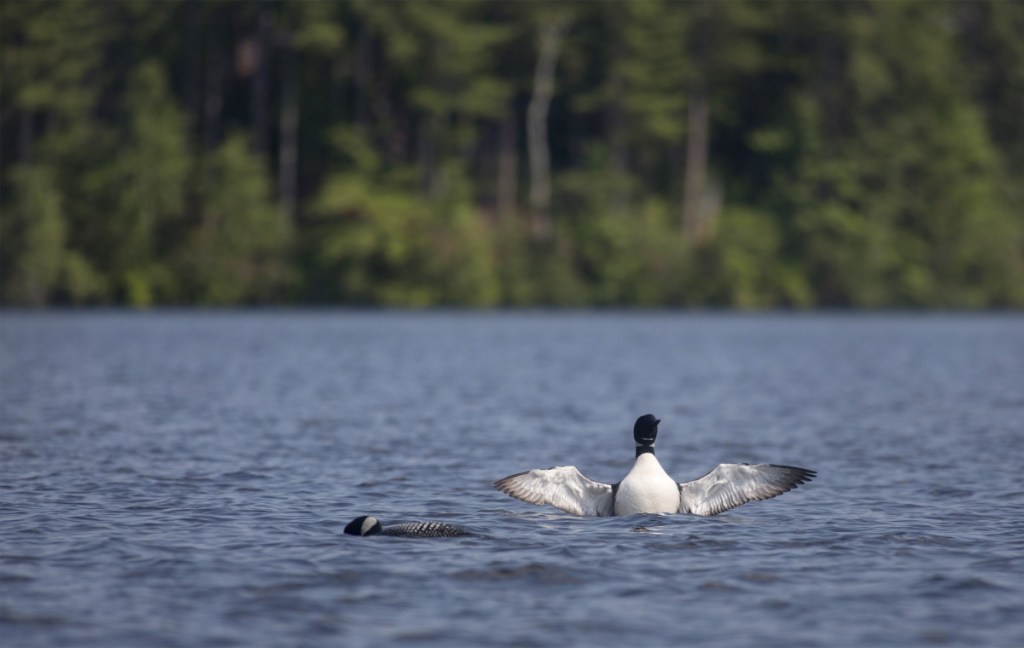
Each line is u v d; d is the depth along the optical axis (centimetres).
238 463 1700
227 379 3138
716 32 8244
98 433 2025
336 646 871
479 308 7888
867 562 1117
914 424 2288
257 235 7825
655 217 8294
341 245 7738
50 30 7681
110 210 7825
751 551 1157
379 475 1612
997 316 8019
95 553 1125
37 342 4572
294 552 1134
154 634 894
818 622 934
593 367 3706
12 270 7631
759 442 2044
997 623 933
